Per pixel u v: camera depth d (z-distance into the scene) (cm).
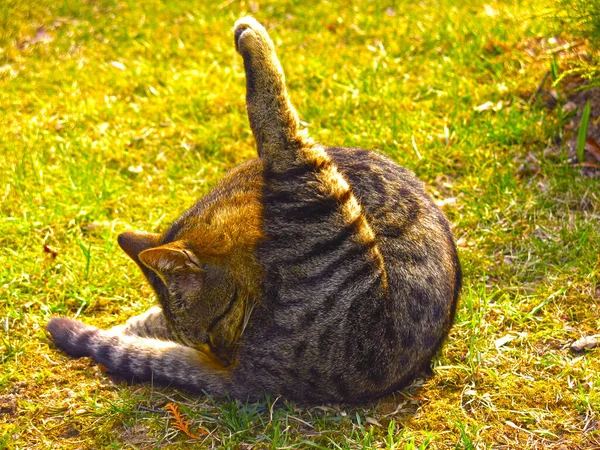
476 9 202
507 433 121
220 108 179
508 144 162
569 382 126
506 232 149
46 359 132
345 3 217
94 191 160
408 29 197
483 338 133
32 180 163
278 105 126
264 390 124
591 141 156
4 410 125
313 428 122
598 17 151
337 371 121
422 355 125
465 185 156
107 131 175
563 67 168
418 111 172
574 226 146
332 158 131
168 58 198
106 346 130
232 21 212
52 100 184
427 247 126
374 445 120
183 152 171
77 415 124
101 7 221
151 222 156
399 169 133
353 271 121
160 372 127
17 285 144
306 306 121
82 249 146
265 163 127
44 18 215
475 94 173
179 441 121
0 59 198
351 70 186
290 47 196
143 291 144
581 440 119
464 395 125
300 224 122
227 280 123
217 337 124
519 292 139
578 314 135
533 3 190
